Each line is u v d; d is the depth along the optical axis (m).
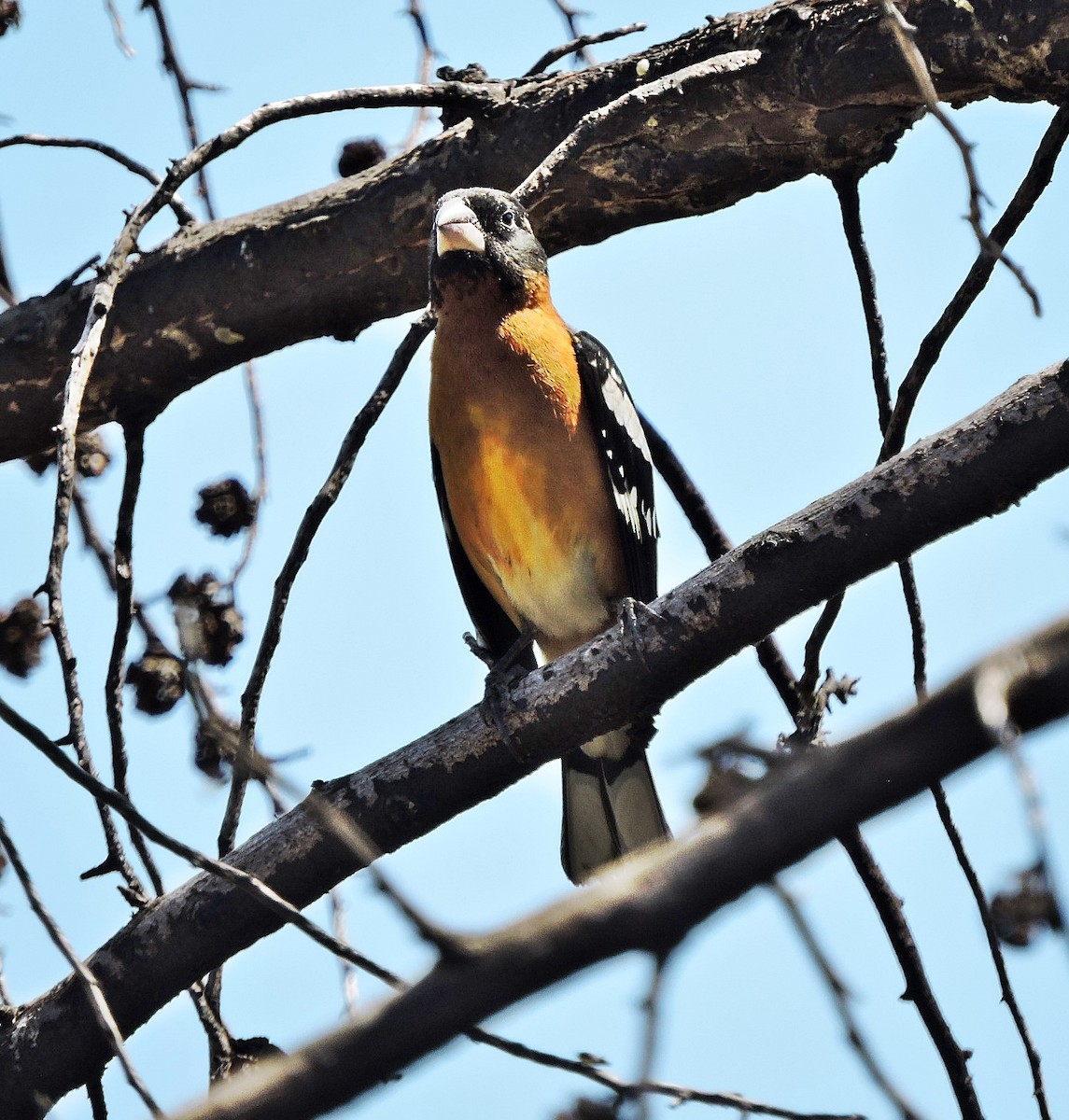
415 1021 3.24
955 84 8.34
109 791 5.38
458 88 9.15
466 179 9.46
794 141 8.73
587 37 9.21
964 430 6.96
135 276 9.55
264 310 9.56
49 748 5.46
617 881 3.23
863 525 7.11
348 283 9.59
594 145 9.03
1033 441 6.83
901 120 8.57
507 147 9.33
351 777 7.86
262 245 9.49
